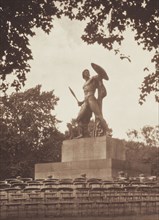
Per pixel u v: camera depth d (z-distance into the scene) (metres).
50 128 85.31
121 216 21.77
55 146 84.56
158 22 25.16
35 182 33.19
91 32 26.78
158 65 27.66
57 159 84.56
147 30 25.66
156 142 111.62
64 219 20.52
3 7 24.44
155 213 23.53
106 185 31.23
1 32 25.28
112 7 25.36
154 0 24.00
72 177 41.03
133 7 24.69
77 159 42.38
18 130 82.75
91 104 42.78
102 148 40.88
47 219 20.55
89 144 41.84
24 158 83.06
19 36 25.84
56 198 26.23
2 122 80.75
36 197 26.95
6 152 80.75
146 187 27.55
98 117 42.59
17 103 83.31
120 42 26.88
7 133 79.19
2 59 26.39
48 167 43.38
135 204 25.97
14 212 23.64
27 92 84.50
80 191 29.41
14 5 24.38
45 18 26.00
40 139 85.12
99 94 43.44
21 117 83.44
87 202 23.41
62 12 26.48
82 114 43.38
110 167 38.44
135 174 41.12
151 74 27.91
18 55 26.27
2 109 81.56
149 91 28.09
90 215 22.42
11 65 26.44
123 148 42.81
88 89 43.31
